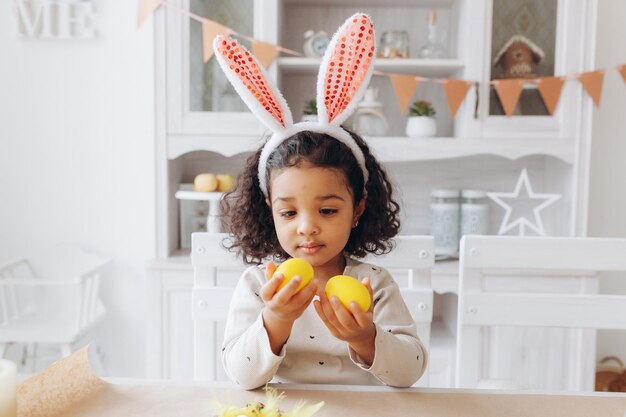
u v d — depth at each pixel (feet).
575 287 5.88
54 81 7.11
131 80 7.07
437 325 6.80
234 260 3.36
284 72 6.70
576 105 6.03
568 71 6.04
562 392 2.31
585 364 5.97
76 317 6.17
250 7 6.02
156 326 5.97
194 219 6.74
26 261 7.02
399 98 6.06
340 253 2.93
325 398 2.19
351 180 2.54
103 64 7.07
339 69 2.56
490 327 5.99
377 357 2.29
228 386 2.32
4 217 7.29
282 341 2.30
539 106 6.11
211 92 6.05
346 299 2.00
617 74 6.87
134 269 7.29
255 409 1.73
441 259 6.34
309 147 2.45
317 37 6.37
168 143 6.07
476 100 6.00
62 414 2.02
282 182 2.44
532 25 6.05
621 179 6.98
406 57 6.43
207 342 3.40
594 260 3.32
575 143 6.06
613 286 7.05
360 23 2.47
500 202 6.28
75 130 7.17
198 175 6.73
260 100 2.60
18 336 5.73
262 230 2.97
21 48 7.07
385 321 2.72
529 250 3.32
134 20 7.00
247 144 6.05
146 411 2.06
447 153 6.07
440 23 6.89
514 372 6.01
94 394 2.19
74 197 7.25
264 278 2.80
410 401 2.18
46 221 7.29
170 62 6.01
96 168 7.21
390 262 3.39
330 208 2.44
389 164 7.11
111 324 7.34
